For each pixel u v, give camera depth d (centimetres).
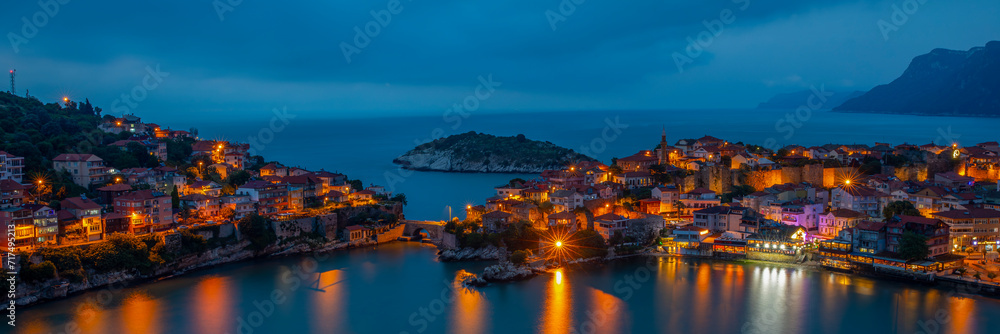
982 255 18150
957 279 16362
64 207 18250
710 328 14225
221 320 14838
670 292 16650
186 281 17838
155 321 14688
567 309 15500
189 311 15375
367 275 18525
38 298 15775
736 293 16462
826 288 16700
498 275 17812
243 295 16675
